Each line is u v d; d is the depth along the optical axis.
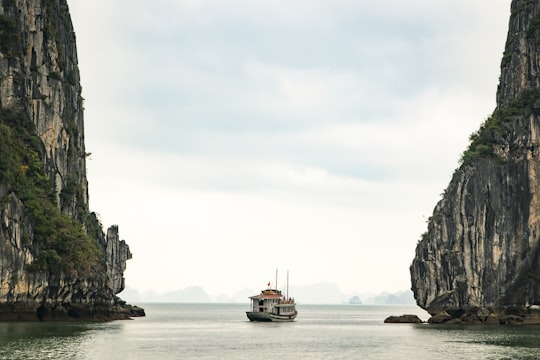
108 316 156.75
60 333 103.62
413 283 169.00
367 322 198.12
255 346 99.56
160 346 95.44
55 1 170.00
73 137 171.62
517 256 147.75
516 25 166.50
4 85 143.00
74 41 183.38
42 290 128.50
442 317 156.00
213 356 84.75
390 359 82.25
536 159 150.00
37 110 150.50
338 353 89.81
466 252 153.88
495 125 159.88
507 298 148.25
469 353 86.81
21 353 75.75
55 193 151.62
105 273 156.50
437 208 167.12
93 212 184.00
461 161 166.00
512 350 89.81
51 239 132.75
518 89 161.38
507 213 150.25
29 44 151.25
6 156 128.38
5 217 121.06
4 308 122.62
